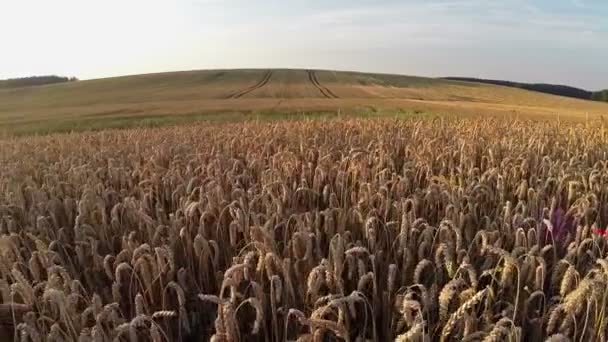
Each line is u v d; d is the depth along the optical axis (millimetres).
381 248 3885
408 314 2635
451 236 3812
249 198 4945
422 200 4922
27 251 4438
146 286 3332
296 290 3402
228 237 4395
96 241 3926
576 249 3494
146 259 3500
